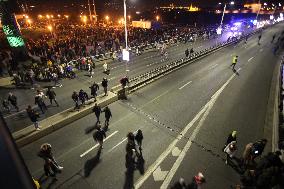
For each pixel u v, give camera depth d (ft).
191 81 92.68
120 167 46.98
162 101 75.46
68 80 92.22
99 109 60.44
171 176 44.91
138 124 62.28
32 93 80.12
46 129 56.85
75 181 43.45
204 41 185.98
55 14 354.95
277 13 395.34
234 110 69.05
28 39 161.07
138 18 325.21
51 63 96.84
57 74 92.32
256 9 309.42
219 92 81.97
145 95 79.87
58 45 127.34
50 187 42.01
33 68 94.27
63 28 218.79
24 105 71.26
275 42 180.65
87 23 275.59
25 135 54.34
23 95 78.59
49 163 43.27
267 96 78.64
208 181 43.70
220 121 63.26
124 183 43.24
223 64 117.60
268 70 107.65
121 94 78.33
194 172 45.96
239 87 86.53
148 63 116.57
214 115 66.33
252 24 290.76
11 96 65.10
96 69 105.91
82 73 100.12
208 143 54.54
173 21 341.00
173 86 87.56
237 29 237.66
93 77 95.61
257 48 158.92
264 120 63.36
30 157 49.39
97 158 49.29
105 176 44.73
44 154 42.83
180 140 55.67
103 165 47.39
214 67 112.16
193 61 122.93
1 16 107.45
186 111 69.00
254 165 46.03
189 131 59.26
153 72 100.78
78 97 68.90
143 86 87.10
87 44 148.05
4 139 3.32
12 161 3.04
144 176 44.86
